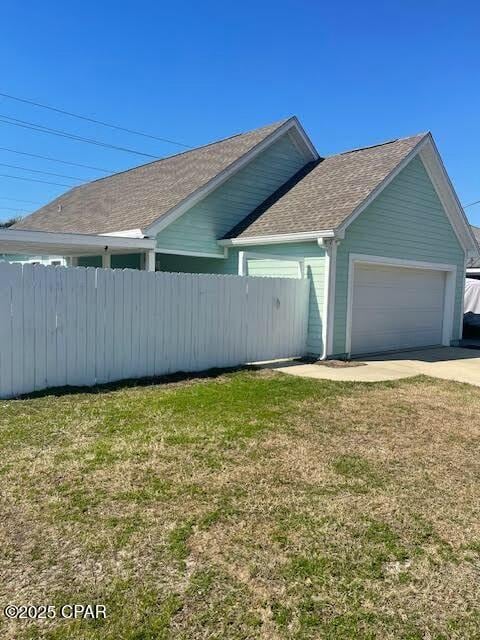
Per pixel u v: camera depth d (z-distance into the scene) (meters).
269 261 11.66
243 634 2.28
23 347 6.52
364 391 7.51
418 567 2.88
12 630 2.25
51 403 6.09
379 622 2.40
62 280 6.84
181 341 8.36
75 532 3.11
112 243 10.36
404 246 12.32
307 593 2.60
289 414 5.98
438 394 7.57
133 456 4.41
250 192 13.22
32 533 3.09
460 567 2.90
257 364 9.59
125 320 7.57
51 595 2.51
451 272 14.12
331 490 3.88
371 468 4.39
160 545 2.99
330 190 12.00
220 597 2.54
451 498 3.83
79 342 7.07
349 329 10.94
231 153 13.50
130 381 7.50
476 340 17.34
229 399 6.57
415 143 12.15
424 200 12.84
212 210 12.36
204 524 3.26
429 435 5.45
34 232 9.38
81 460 4.28
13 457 4.31
